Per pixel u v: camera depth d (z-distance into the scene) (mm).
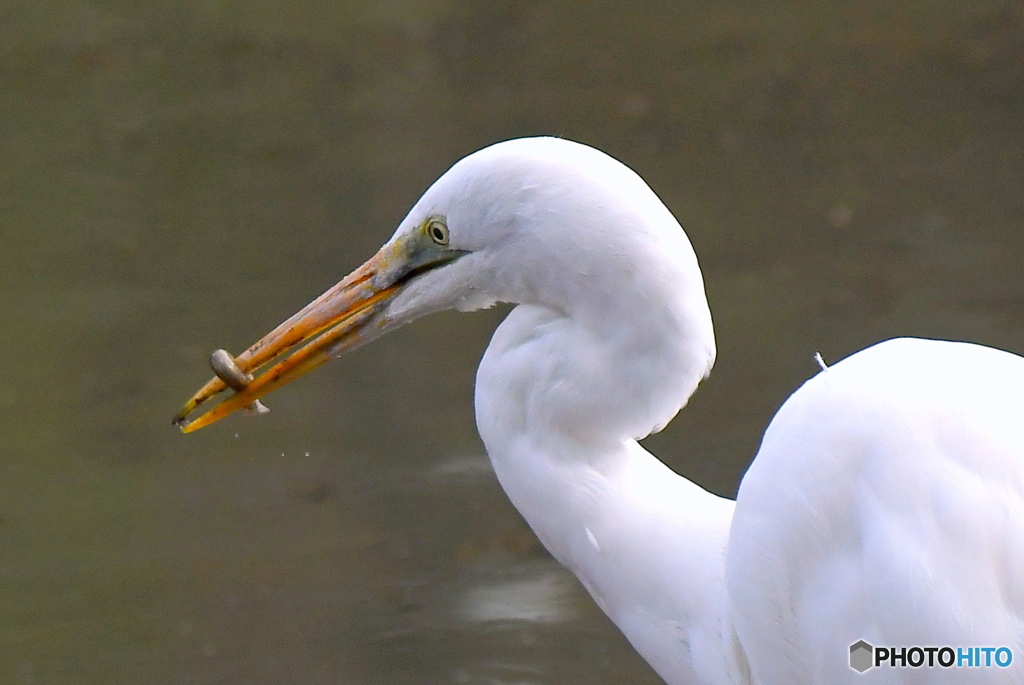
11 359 10641
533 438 4785
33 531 8531
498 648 7199
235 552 8203
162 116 15406
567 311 4699
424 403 9758
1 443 9547
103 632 7516
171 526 8492
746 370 9789
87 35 17500
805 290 10852
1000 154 13047
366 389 10062
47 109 15758
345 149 14188
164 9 18203
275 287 11391
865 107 14422
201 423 5352
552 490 4773
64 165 14375
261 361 5254
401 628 7426
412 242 4980
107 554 8258
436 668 7016
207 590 7852
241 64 16641
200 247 12344
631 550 4766
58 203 13516
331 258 11812
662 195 12820
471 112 14914
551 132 14266
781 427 4527
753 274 11211
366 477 8906
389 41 17094
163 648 7328
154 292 11562
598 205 4516
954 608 4027
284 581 7898
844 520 4285
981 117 13906
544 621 7441
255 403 5340
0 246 12664
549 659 7090
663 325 4531
